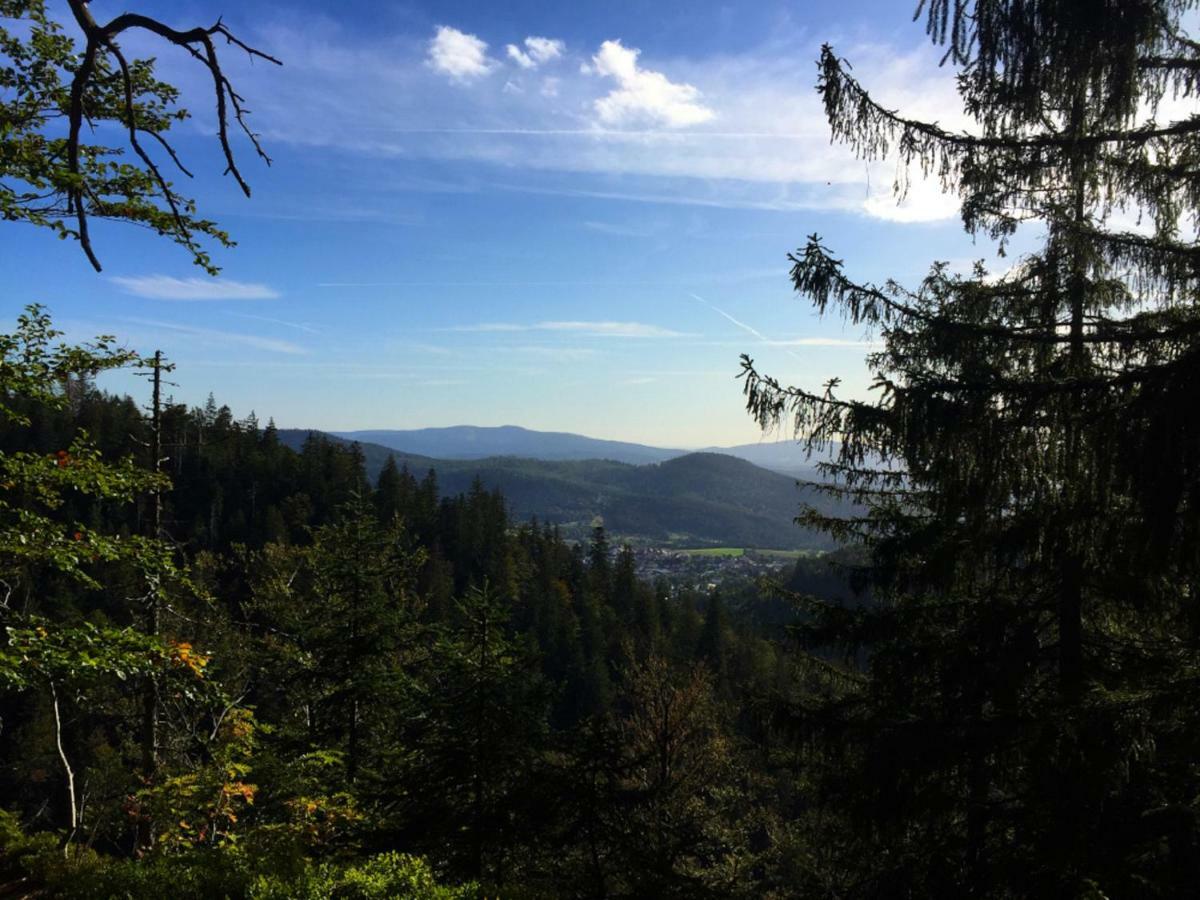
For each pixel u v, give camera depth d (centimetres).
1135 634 779
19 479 923
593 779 991
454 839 954
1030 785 697
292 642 1839
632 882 923
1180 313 603
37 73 786
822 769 1038
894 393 536
